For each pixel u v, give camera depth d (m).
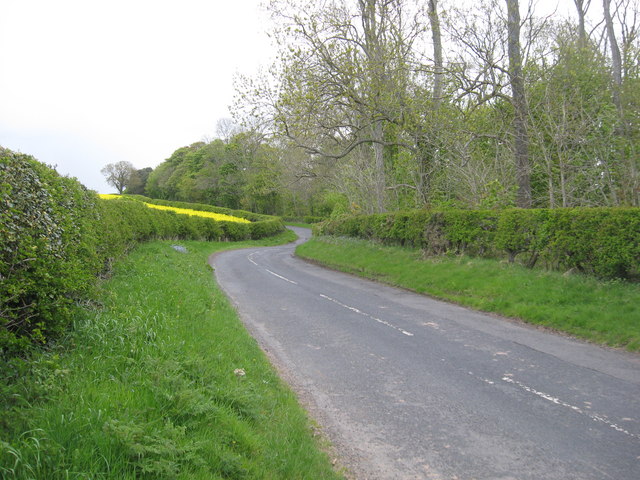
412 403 5.34
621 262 9.25
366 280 16.39
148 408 3.76
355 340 8.16
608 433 4.43
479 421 4.80
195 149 102.00
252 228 52.59
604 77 17.66
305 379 6.28
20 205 4.57
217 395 4.61
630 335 7.39
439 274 13.88
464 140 18.14
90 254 6.82
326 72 17.16
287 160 25.16
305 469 3.69
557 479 3.69
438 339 8.07
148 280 9.62
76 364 4.45
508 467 3.90
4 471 2.57
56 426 3.19
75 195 7.53
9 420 3.12
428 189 20.69
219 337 7.00
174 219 31.16
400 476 3.84
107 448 3.00
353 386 5.95
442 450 4.24
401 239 19.58
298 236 64.50
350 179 29.64
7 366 3.86
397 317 9.96
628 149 15.27
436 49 19.31
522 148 16.62
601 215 9.70
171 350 5.48
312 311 10.81
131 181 117.00
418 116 17.17
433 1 18.33
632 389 5.51
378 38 17.66
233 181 84.81
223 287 14.96
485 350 7.32
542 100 16.41
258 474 3.39
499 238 13.03
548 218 11.17
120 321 5.79
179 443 3.34
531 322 9.10
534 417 4.84
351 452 4.26
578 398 5.29
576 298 9.29
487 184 16.23
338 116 19.27
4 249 3.98
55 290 4.68
